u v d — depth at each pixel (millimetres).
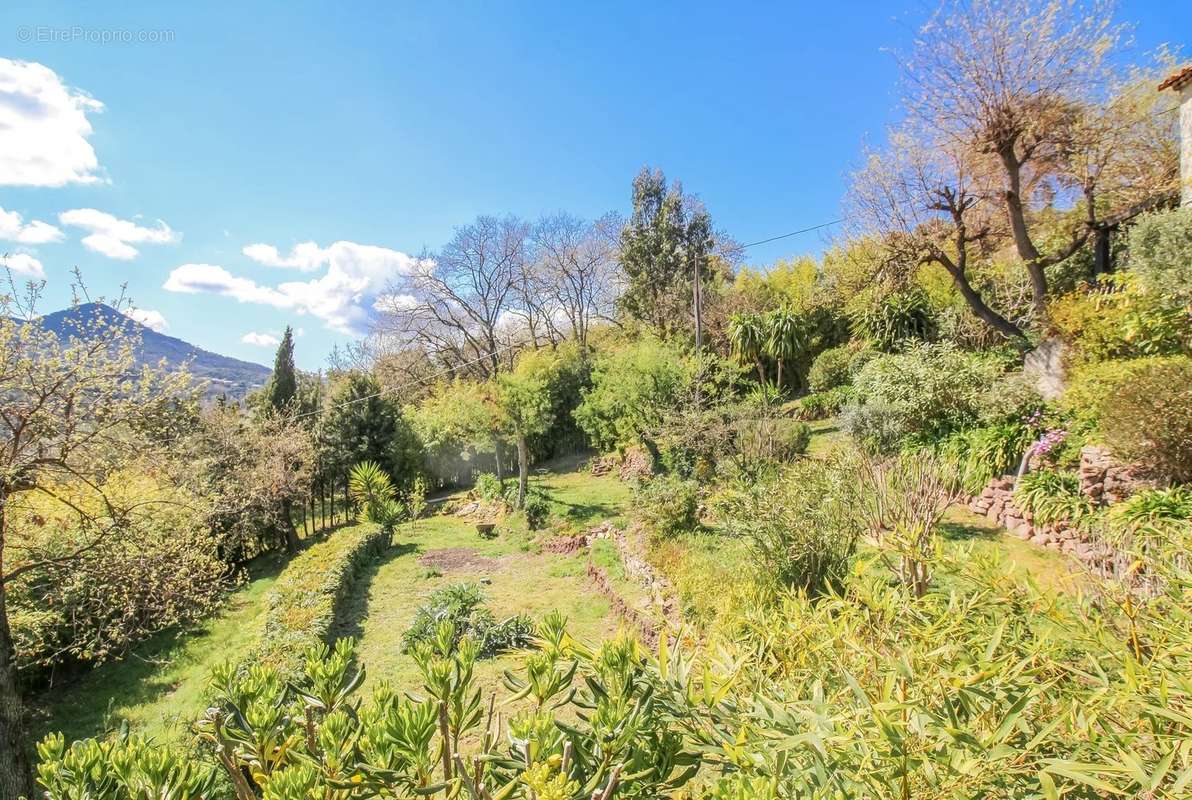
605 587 9484
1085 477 6738
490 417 16766
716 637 2057
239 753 1622
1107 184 12234
